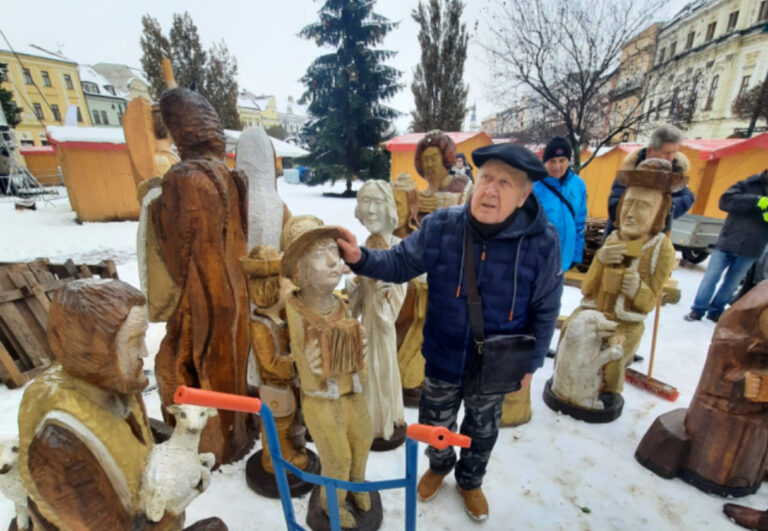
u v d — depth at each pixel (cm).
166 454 123
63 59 2895
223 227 185
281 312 194
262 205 242
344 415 155
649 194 236
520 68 882
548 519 187
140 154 482
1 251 736
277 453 121
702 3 1305
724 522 184
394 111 1680
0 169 1758
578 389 254
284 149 2267
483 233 152
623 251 244
